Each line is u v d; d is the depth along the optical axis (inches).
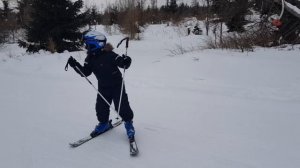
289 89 260.2
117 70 177.0
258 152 161.0
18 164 161.9
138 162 157.6
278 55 359.9
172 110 231.9
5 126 217.8
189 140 179.5
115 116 227.0
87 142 184.2
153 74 349.4
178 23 1026.1
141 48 639.1
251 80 292.2
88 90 307.7
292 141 172.1
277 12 424.5
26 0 807.1
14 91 318.7
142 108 241.1
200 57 370.9
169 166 151.9
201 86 291.4
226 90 273.6
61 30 608.1
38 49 621.9
